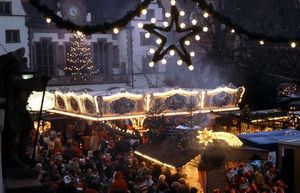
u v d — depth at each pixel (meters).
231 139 14.38
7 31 43.22
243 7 40.03
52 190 11.61
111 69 48.78
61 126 32.41
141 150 16.08
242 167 15.41
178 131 15.87
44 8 9.84
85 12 47.50
